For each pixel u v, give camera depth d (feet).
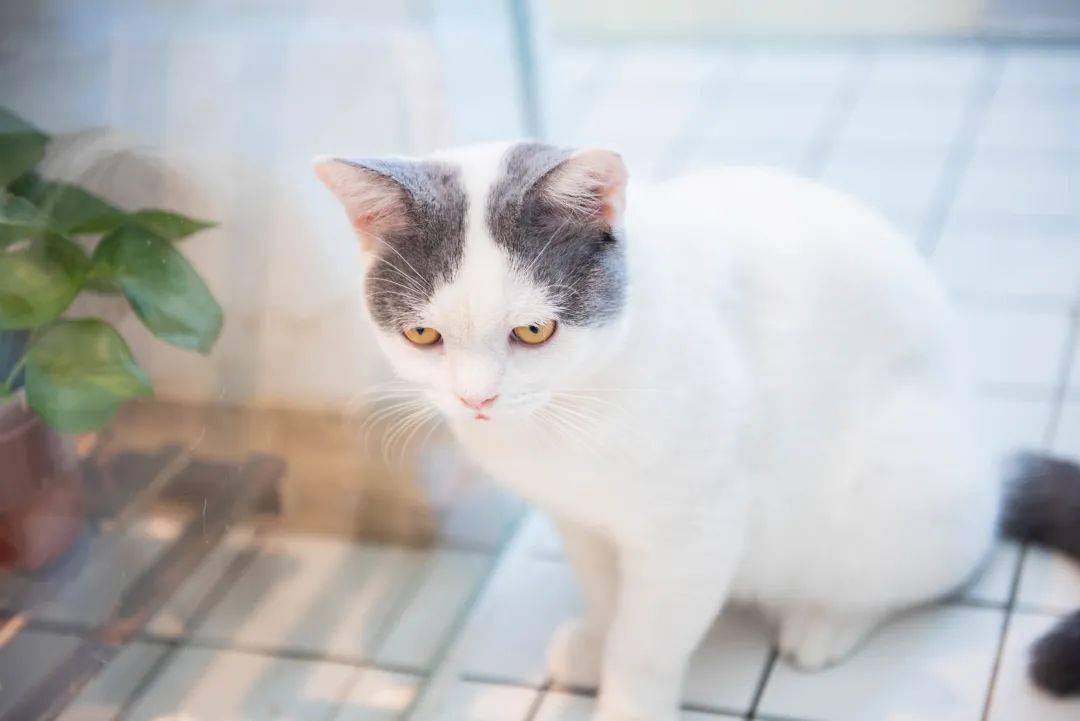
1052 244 3.71
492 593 3.07
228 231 2.85
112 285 2.59
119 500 2.63
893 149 4.18
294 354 2.96
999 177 3.98
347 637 2.97
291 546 2.98
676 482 2.50
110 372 2.54
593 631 2.86
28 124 2.54
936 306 2.73
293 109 3.00
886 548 2.70
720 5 4.87
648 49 4.94
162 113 2.75
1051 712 2.67
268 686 2.84
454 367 2.38
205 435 2.78
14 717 2.48
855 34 4.80
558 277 2.36
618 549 2.70
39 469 2.51
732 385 2.52
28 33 2.52
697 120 4.45
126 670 2.67
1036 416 3.24
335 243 3.02
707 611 2.62
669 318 2.45
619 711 2.68
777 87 4.61
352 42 3.11
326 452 3.02
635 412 2.43
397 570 3.11
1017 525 2.96
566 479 2.51
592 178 2.34
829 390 2.64
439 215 2.36
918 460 2.66
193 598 2.79
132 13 2.69
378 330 2.45
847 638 2.81
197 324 2.67
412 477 3.15
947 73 4.56
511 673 2.90
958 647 2.80
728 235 2.61
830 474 2.68
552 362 2.38
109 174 2.65
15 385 2.48
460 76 3.32
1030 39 4.61
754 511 2.68
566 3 4.95
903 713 2.70
